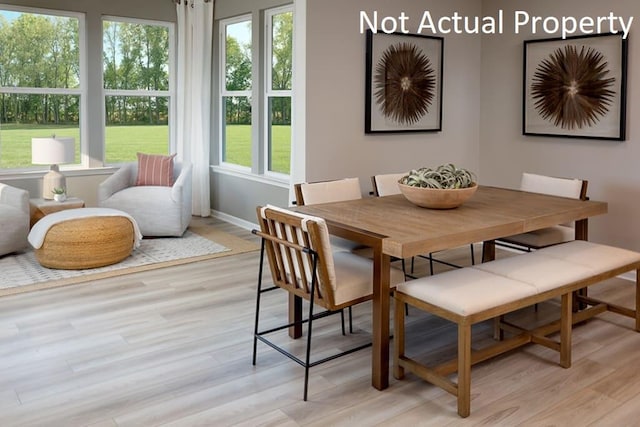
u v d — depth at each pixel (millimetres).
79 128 6344
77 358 2984
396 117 4973
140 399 2568
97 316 3582
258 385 2707
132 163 6129
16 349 3084
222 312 3670
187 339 3240
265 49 5785
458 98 5383
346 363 2949
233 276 4449
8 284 4164
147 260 4855
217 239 5664
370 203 3516
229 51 6414
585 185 3799
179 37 6617
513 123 5227
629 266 3211
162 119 6922
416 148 5176
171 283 4262
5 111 5887
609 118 4453
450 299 2475
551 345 2926
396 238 2574
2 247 4754
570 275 2863
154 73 6773
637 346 3164
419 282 2697
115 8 6312
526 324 3527
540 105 4934
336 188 3814
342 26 4574
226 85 6535
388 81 4875
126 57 6551
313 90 4480
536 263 3031
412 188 3273
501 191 4000
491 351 2799
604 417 2420
